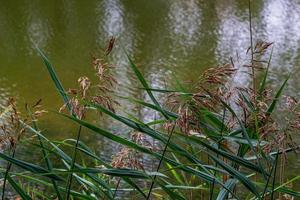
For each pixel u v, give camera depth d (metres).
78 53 20.98
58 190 2.51
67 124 13.36
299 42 23.30
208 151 2.62
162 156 2.40
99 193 2.80
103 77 2.47
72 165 2.47
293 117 2.46
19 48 21.47
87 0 30.14
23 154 8.99
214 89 2.47
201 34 24.52
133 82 17.22
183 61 20.62
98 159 2.49
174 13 28.17
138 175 2.28
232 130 2.60
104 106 2.39
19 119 2.52
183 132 2.30
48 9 28.11
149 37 23.78
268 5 30.08
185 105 2.38
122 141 2.29
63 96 2.46
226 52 21.97
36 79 17.78
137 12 28.20
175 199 2.45
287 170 9.68
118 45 22.22
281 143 2.40
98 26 25.31
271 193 2.51
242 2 30.41
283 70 18.92
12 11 27.42
